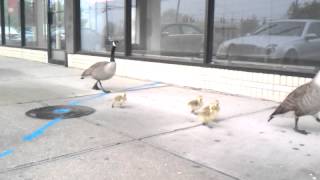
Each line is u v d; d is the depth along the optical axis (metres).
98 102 7.70
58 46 14.30
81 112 6.82
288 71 7.46
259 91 7.96
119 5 11.47
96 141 5.22
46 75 11.47
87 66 12.66
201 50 9.30
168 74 9.85
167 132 5.64
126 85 9.73
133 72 10.87
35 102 7.67
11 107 7.21
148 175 4.14
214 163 4.48
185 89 9.16
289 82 7.46
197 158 4.62
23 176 4.10
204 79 8.97
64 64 13.90
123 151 4.85
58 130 5.72
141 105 7.41
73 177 4.08
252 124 6.06
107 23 12.05
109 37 12.01
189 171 4.25
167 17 10.20
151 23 10.66
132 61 10.85
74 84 9.85
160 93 8.63
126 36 11.16
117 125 6.01
